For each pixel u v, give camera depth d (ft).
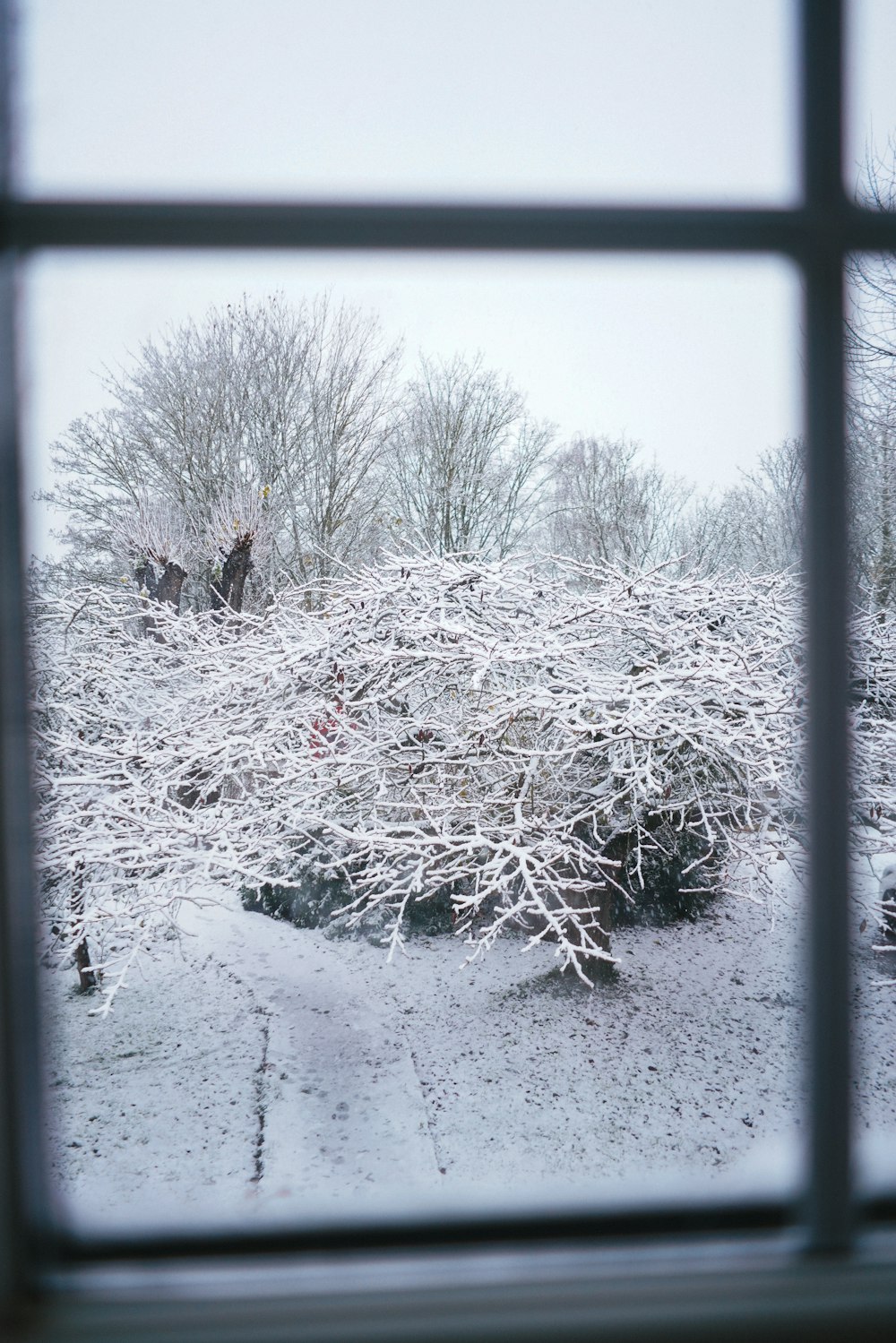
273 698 18.38
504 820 18.61
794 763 16.71
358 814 18.39
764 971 20.92
